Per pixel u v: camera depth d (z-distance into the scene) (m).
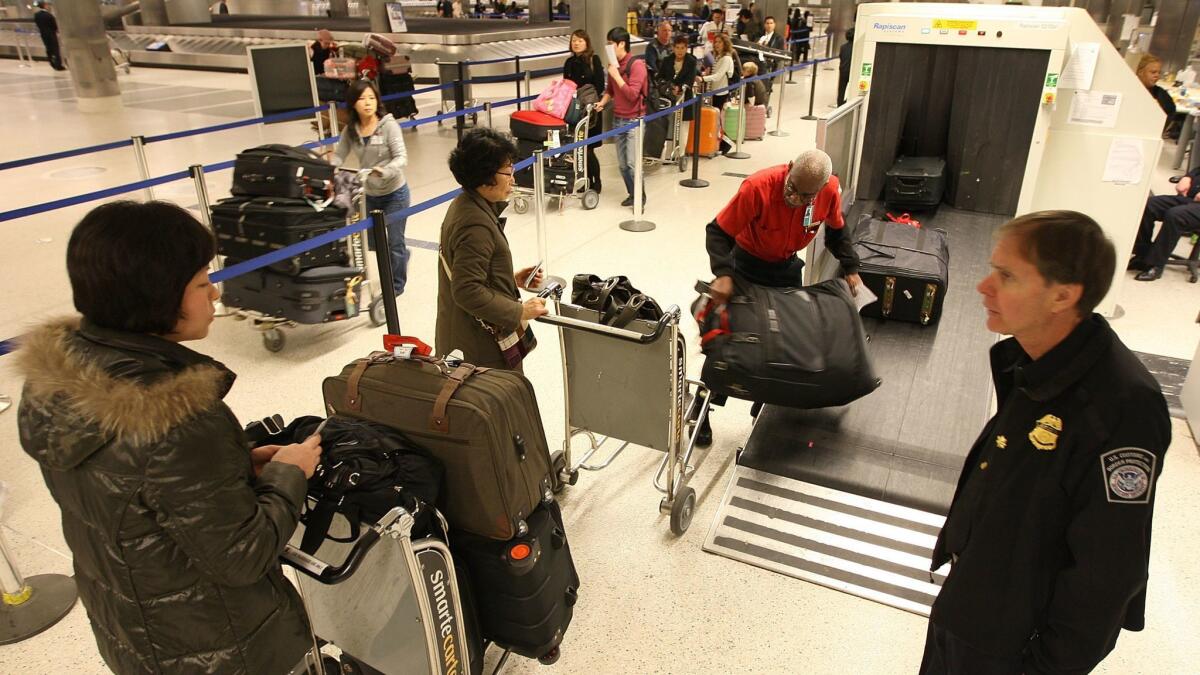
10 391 3.84
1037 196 4.84
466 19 24.14
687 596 2.58
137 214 1.15
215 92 13.84
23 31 19.72
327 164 4.20
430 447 1.78
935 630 1.63
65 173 8.08
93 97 11.73
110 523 1.20
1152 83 6.18
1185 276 5.43
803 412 3.42
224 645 1.36
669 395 2.64
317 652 1.82
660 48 9.85
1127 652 2.35
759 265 3.25
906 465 3.08
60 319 1.22
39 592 2.55
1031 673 1.42
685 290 5.18
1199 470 3.24
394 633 1.75
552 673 2.28
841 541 2.78
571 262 5.73
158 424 1.12
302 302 4.07
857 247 4.19
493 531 1.84
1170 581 2.62
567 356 2.79
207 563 1.21
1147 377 1.20
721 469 3.26
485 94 13.75
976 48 4.75
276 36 17.92
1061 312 1.23
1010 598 1.38
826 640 2.41
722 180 8.12
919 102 5.12
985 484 1.43
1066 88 4.54
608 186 8.00
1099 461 1.21
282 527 1.31
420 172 8.38
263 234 4.03
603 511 3.02
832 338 2.94
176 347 1.20
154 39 19.17
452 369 1.83
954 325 4.00
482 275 2.48
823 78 15.81
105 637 1.40
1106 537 1.21
